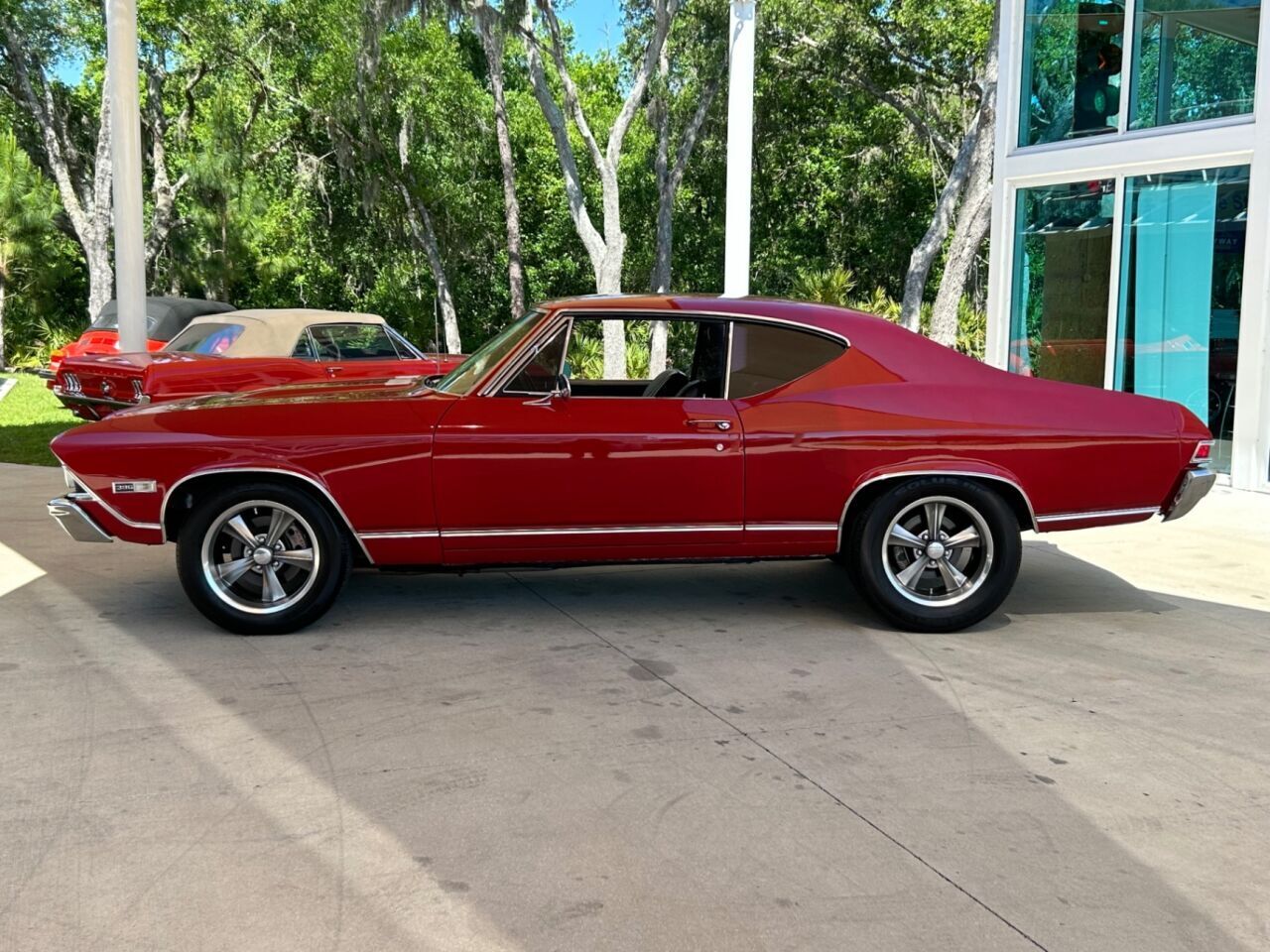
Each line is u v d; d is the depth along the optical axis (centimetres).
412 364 1082
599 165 2544
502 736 399
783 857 313
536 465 509
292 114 3538
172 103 3744
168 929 272
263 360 1009
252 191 3192
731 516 523
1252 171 925
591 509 515
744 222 1137
